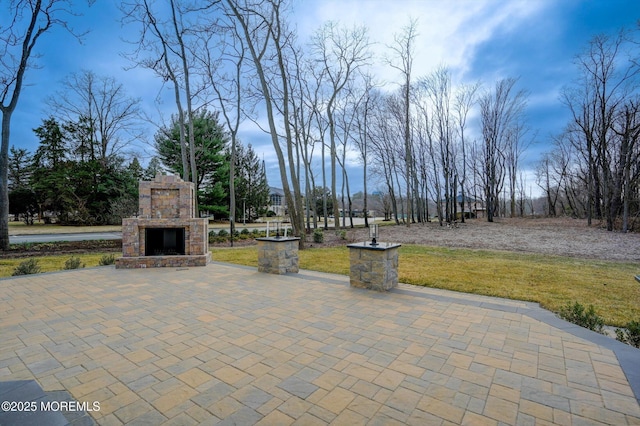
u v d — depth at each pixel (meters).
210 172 29.64
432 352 3.00
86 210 26.91
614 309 4.48
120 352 3.01
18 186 29.78
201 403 2.17
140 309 4.41
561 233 15.92
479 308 4.42
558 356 2.90
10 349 3.08
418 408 2.11
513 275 6.77
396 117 24.72
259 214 38.34
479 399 2.21
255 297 5.04
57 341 3.28
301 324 3.79
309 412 2.06
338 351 3.03
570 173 28.50
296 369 2.67
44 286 5.82
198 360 2.84
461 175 29.53
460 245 12.73
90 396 2.25
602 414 2.04
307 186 20.89
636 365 2.71
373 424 1.94
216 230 24.06
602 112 17.69
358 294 5.20
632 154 17.08
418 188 28.11
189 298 4.98
